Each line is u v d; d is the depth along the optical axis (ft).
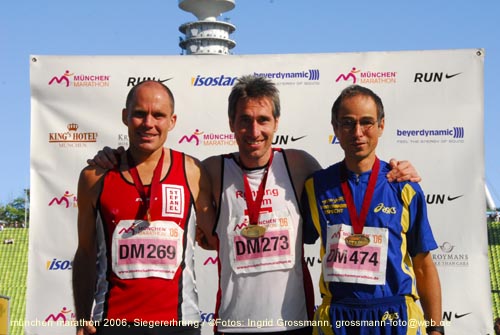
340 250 12.91
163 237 12.82
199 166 13.87
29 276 15.65
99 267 13.10
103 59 15.97
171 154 13.67
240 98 13.41
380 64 15.79
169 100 13.30
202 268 15.78
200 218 13.70
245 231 13.47
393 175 13.34
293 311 13.24
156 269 12.70
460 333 15.37
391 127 15.72
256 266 13.32
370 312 12.64
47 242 15.71
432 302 13.46
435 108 15.70
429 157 15.65
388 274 12.82
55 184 15.81
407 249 13.43
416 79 15.75
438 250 15.53
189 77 15.93
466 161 15.60
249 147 13.35
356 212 13.04
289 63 15.84
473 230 15.49
